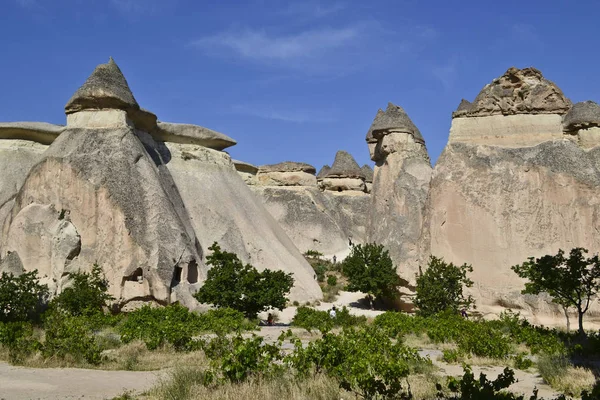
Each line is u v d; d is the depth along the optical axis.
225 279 25.88
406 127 40.75
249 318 25.92
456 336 18.44
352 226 57.00
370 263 33.62
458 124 32.06
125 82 34.28
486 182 29.98
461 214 29.86
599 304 25.47
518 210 29.16
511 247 28.73
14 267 28.84
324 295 36.72
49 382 11.12
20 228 29.59
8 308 22.95
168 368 13.02
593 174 28.81
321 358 10.45
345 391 9.57
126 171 30.75
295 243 51.16
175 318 20.69
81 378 11.66
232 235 36.19
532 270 19.33
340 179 60.72
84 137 31.91
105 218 29.59
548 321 26.28
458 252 29.48
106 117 32.78
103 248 29.20
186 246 29.78
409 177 38.12
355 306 34.47
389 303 34.88
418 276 30.33
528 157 29.95
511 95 31.53
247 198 40.56
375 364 9.68
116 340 17.36
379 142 42.03
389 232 36.44
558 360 13.63
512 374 9.75
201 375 10.61
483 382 9.43
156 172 32.66
